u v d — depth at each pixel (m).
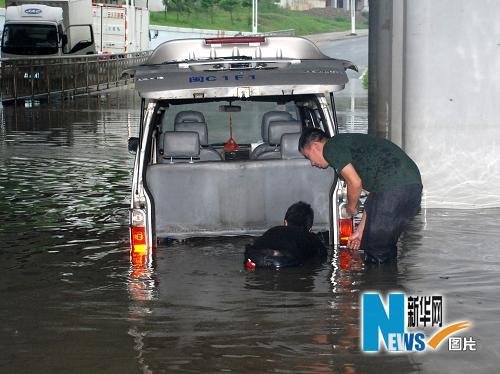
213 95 7.02
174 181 7.44
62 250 8.00
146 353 5.25
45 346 5.40
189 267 7.18
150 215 7.32
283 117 8.75
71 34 34.00
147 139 7.27
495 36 9.88
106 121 21.73
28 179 12.20
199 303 6.23
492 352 5.21
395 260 7.29
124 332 5.64
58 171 12.95
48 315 6.02
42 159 14.31
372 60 12.62
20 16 32.03
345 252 7.39
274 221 7.52
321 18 102.31
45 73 28.70
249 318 5.88
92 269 7.26
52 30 31.92
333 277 6.83
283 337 5.50
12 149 15.73
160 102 8.20
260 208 7.50
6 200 10.59
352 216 7.36
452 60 9.93
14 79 26.41
